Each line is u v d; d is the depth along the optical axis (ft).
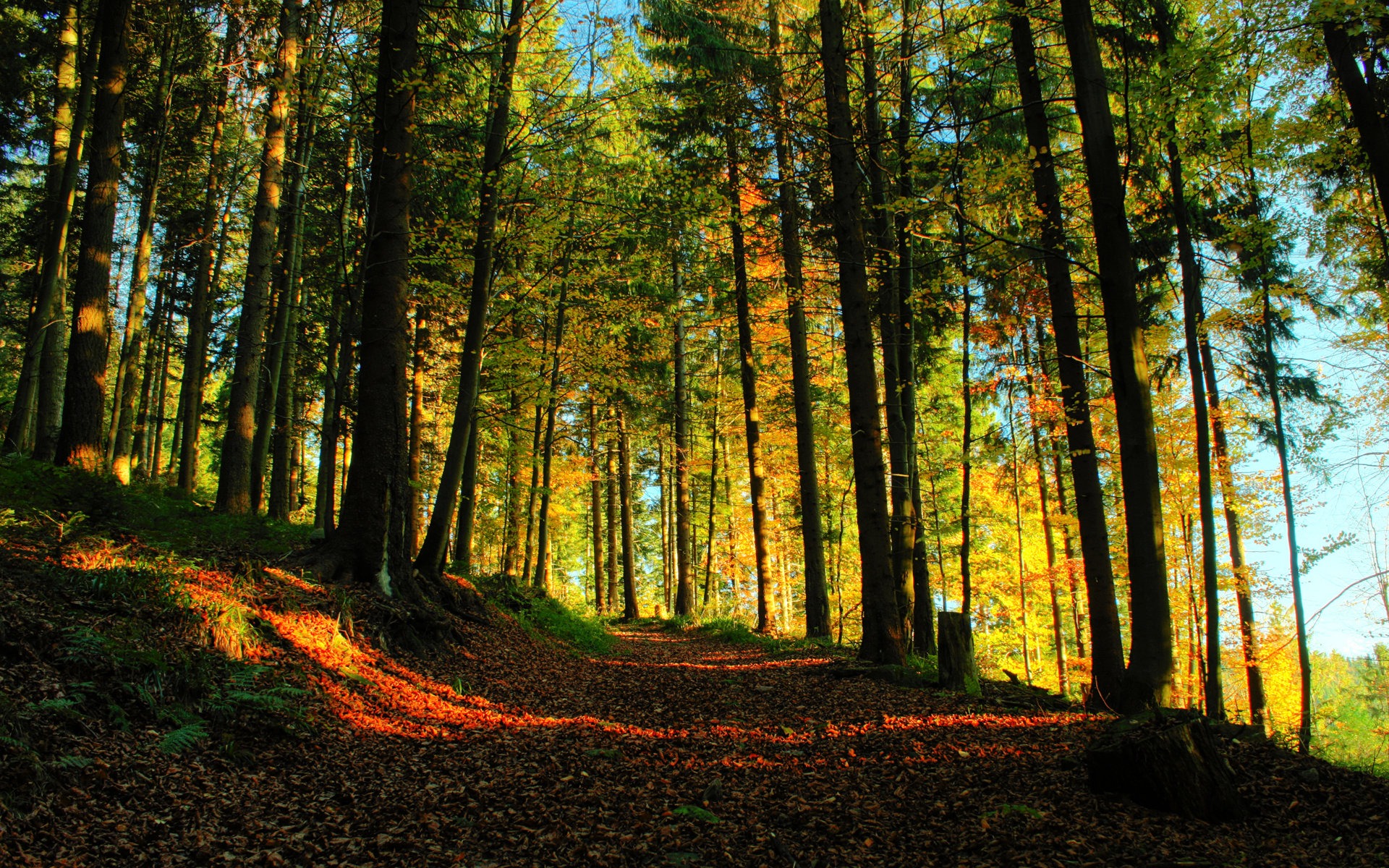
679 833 15.58
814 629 53.06
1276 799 16.26
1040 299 39.32
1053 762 19.11
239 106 52.42
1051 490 62.90
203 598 22.50
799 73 44.19
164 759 15.60
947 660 30.89
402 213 33.58
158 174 55.01
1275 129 28.96
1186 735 16.28
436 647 31.53
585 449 82.12
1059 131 40.88
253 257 45.55
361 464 32.27
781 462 83.35
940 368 63.52
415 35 34.58
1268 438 43.21
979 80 39.99
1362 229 32.32
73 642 16.87
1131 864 13.20
